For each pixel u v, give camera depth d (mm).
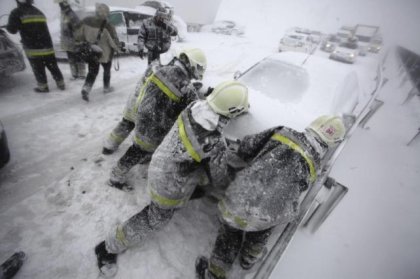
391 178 4047
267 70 3422
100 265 1888
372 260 2566
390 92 9414
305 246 2543
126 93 4984
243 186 1582
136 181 2754
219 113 1403
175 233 2289
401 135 5738
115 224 2254
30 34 3604
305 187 1553
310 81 3188
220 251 1807
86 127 3609
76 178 2654
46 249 1969
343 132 1552
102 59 4117
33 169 2684
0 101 3861
